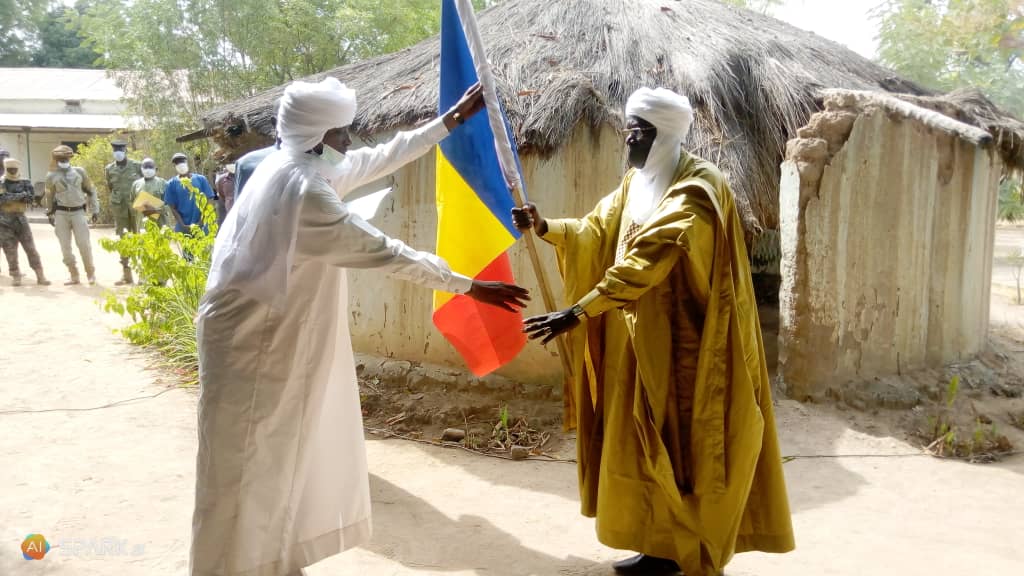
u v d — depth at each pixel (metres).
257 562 2.93
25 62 42.28
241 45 17.34
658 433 3.18
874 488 4.69
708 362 3.15
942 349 6.49
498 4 7.95
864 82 7.04
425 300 6.67
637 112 3.25
